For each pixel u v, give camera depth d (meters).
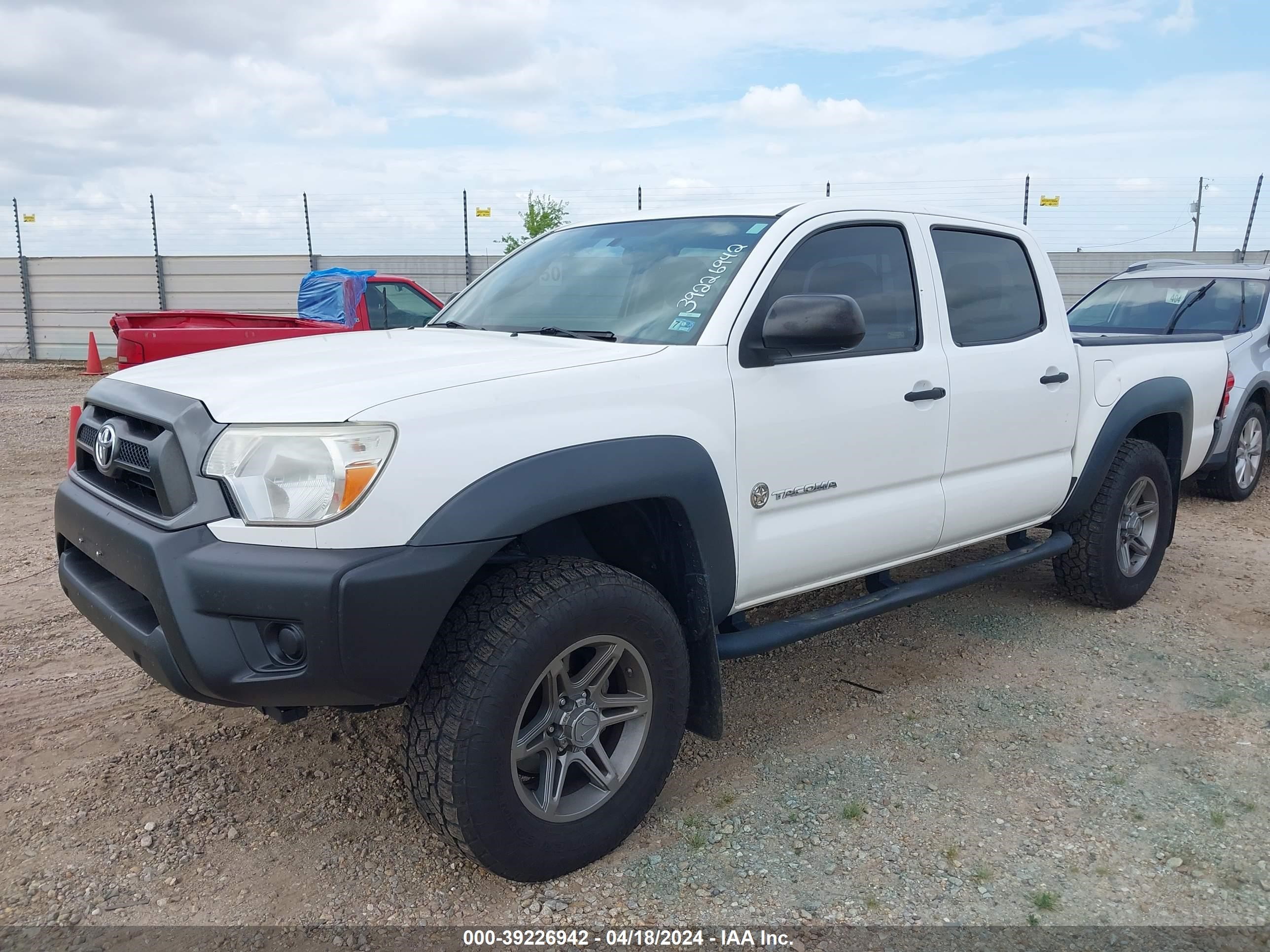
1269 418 7.41
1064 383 4.10
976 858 2.69
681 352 2.82
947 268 3.74
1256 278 7.67
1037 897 2.51
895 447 3.37
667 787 3.08
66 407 11.85
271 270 20.30
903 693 3.79
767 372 2.97
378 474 2.20
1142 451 4.54
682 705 2.77
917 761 3.25
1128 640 4.35
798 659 4.14
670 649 2.70
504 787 2.38
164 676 2.31
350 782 3.06
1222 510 6.95
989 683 3.89
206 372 2.69
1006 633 4.43
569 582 2.47
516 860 2.45
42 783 3.01
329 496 2.19
